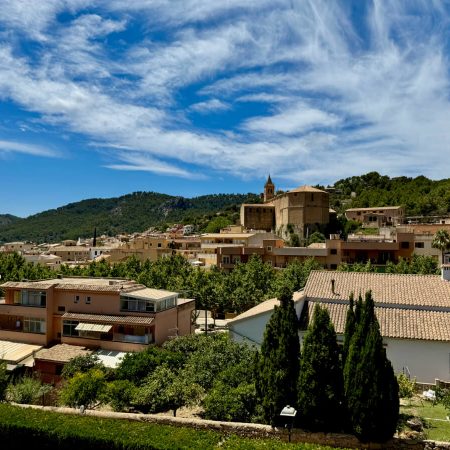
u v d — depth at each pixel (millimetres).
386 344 33031
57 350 42812
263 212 154750
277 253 93875
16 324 48469
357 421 21734
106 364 39562
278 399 23188
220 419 26344
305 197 137000
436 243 85438
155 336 43844
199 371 31672
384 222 139750
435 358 32031
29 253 152875
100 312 45656
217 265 96812
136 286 48406
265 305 41781
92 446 21641
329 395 22375
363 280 40188
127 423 23531
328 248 91188
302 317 36281
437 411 26359
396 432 22781
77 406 30578
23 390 31922
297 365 23703
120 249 131875
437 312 34406
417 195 177750
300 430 22891
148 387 30781
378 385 21578
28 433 22922
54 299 47531
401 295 36688
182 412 30969
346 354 23297
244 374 29391
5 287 48625
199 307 63312
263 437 23297
